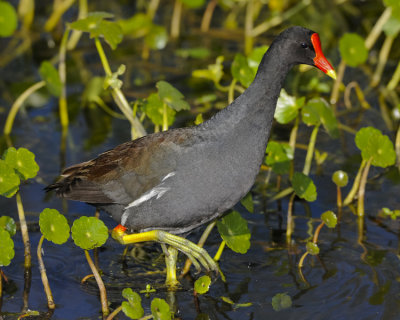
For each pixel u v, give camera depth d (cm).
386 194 1038
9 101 1320
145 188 788
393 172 1103
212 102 1325
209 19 1597
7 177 787
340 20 1593
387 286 820
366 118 1280
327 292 813
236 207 1018
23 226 853
